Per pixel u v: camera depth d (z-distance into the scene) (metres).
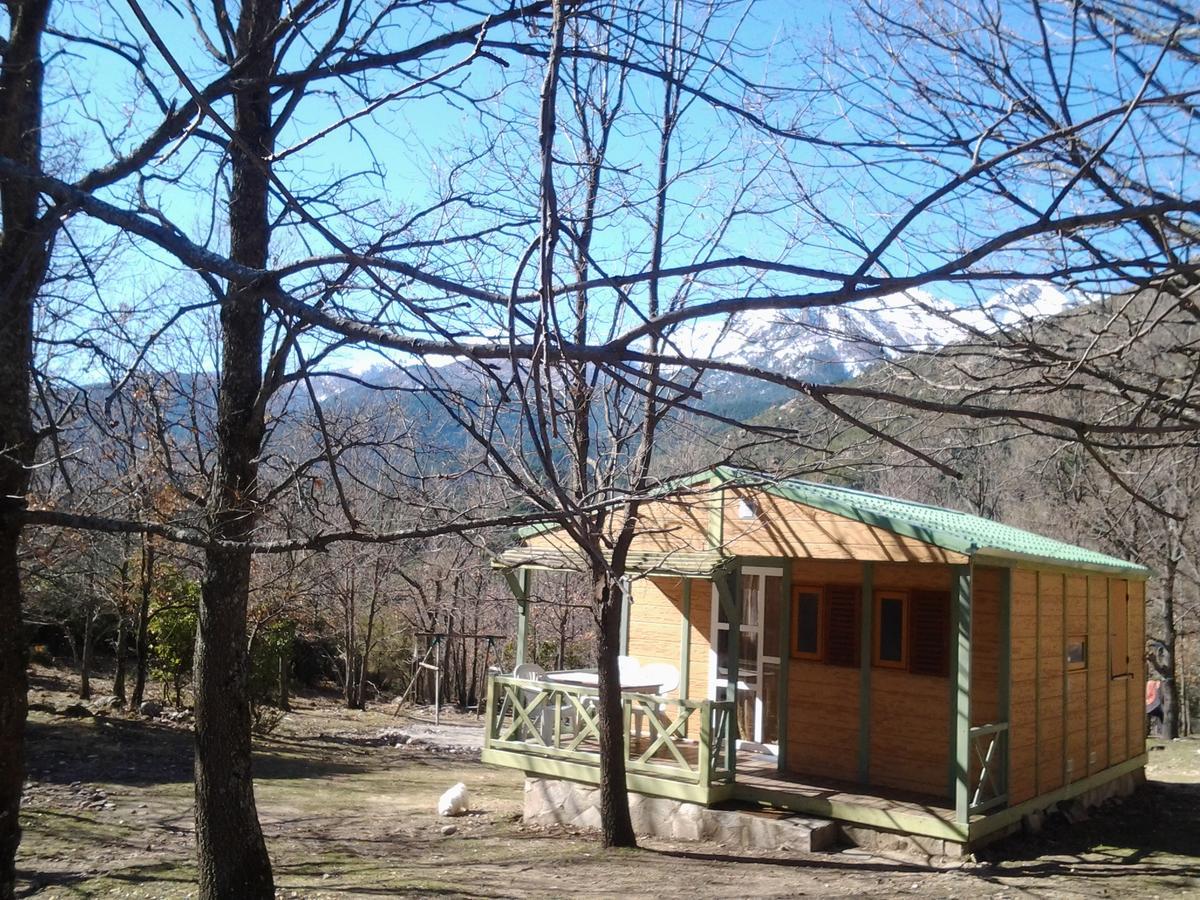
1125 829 12.20
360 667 31.92
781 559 12.79
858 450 6.64
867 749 11.83
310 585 20.41
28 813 11.26
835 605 12.35
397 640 33.50
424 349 2.85
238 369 6.54
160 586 21.11
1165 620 23.08
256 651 20.56
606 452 9.62
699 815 11.29
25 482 4.60
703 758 11.27
